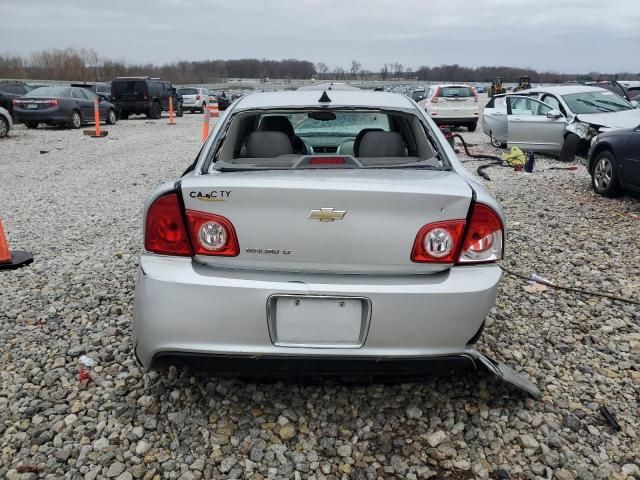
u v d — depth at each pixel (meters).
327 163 2.77
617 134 7.47
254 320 2.29
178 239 2.35
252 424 2.61
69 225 6.46
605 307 3.94
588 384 2.96
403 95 3.78
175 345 2.33
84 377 2.99
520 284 4.36
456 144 14.71
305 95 3.62
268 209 2.27
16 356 3.25
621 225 6.20
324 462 2.38
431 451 2.44
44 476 2.27
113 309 3.86
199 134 19.19
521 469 2.34
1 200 7.97
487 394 2.84
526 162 10.11
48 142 15.56
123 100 27.11
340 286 2.28
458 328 2.35
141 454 2.41
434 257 2.33
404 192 2.25
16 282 4.46
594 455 2.41
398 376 2.68
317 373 2.38
